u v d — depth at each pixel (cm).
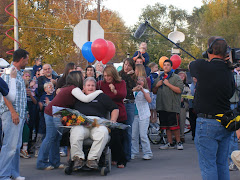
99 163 647
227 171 458
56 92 733
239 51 484
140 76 786
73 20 3869
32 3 4162
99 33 871
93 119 606
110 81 683
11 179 564
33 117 857
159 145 990
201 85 446
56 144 678
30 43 3841
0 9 4103
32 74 1134
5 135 547
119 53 4788
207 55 473
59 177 611
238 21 4412
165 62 890
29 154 851
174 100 891
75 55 3819
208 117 441
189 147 948
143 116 771
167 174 633
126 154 709
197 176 618
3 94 526
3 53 4009
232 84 453
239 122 430
